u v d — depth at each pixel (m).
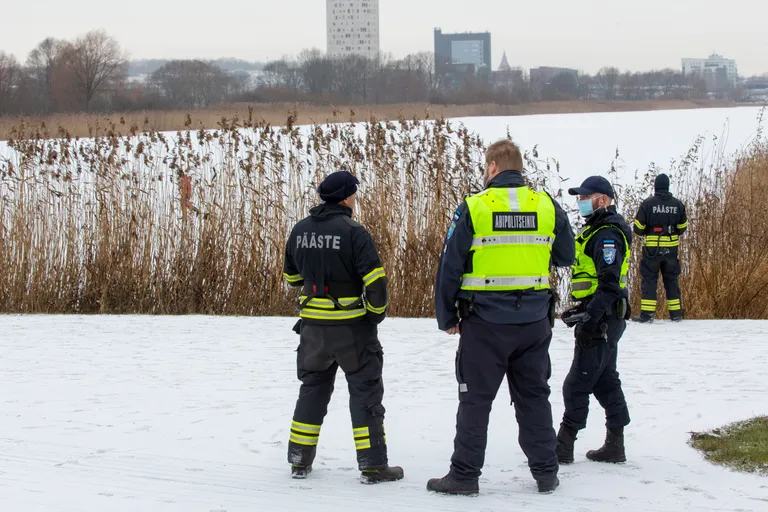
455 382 7.97
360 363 5.36
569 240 5.23
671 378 7.96
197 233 12.91
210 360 9.03
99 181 13.20
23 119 17.34
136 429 6.48
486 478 5.41
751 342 9.73
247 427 6.54
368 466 5.29
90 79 64.12
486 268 5.00
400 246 12.47
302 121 31.67
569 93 110.25
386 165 12.82
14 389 7.78
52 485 5.23
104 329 11.02
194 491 5.14
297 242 5.46
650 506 4.81
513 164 5.16
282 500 4.98
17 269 12.89
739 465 5.46
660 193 11.19
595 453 5.71
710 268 12.39
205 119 33.06
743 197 13.53
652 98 119.19
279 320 11.74
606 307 5.40
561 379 8.02
